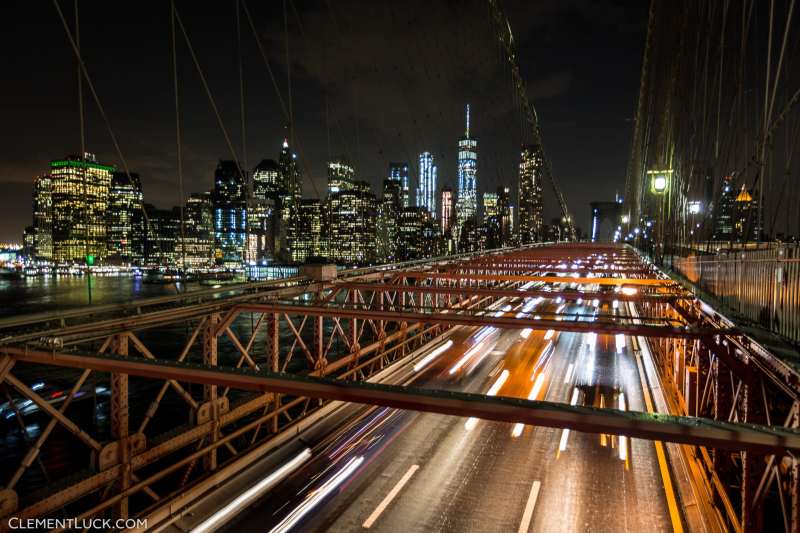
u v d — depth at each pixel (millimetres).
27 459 9086
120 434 10344
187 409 40938
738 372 10391
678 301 16312
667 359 21219
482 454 13977
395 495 11734
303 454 13820
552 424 4422
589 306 45938
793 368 7262
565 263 48656
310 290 18375
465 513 10984
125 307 11453
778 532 9258
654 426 4246
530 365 24375
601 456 13844
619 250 92750
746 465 8719
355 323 19203
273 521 10625
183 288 15750
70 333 10156
